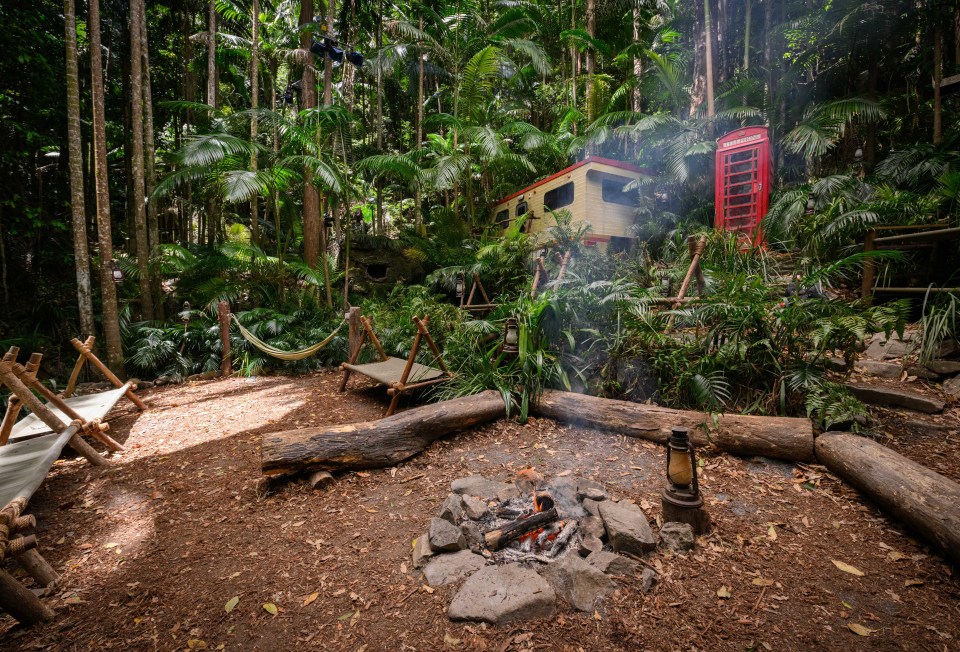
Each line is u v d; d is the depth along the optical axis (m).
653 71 10.97
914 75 8.86
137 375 6.39
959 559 1.85
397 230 15.22
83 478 3.28
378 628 1.78
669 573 1.99
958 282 4.30
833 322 3.19
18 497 2.03
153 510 2.82
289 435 3.05
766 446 2.97
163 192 7.07
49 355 6.52
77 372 4.61
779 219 6.81
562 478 2.81
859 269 5.31
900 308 3.16
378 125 13.09
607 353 4.07
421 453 3.43
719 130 9.52
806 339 3.40
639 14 12.87
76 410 3.87
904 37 8.43
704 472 2.91
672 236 8.17
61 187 9.67
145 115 8.24
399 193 16.81
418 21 13.11
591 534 2.24
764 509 2.50
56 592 2.07
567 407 3.73
